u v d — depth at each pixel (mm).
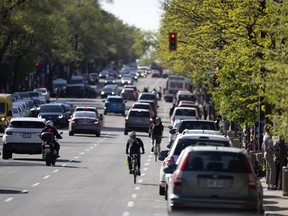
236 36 77500
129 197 63656
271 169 68000
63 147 119312
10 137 95750
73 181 74875
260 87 69000
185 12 100750
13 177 77375
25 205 57875
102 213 54219
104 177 79188
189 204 43438
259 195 45000
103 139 139000
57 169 86250
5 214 53156
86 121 143125
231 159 44031
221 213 43469
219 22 80062
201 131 66625
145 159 104000
